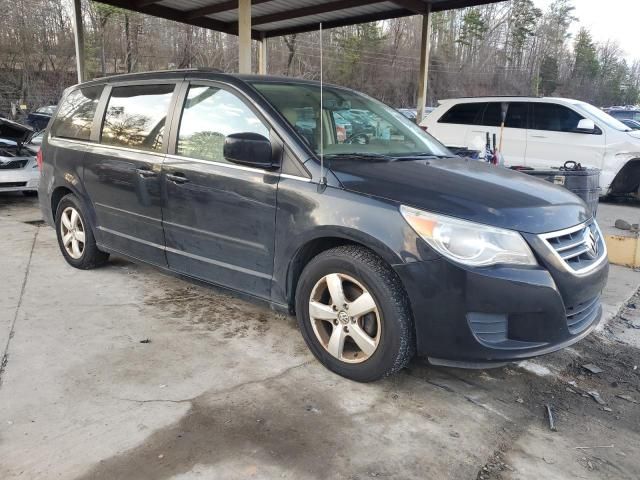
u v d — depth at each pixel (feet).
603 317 13.23
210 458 7.45
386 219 8.74
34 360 10.14
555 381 10.17
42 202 16.78
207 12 35.65
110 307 12.96
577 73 234.58
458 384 9.85
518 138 30.91
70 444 7.65
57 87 112.68
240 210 10.69
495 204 8.84
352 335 9.40
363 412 8.73
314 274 9.72
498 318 8.46
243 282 11.13
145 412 8.50
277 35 41.01
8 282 14.62
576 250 9.18
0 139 27.50
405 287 8.59
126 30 116.67
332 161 10.03
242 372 9.91
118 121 13.84
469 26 192.85
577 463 7.75
